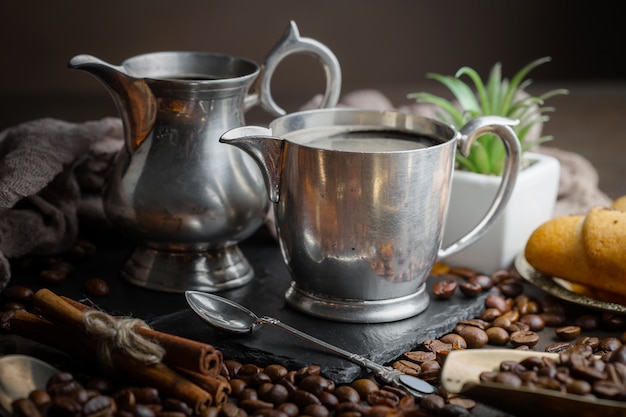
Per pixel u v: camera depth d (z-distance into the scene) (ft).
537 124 2.40
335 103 1.99
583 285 1.90
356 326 1.80
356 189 1.71
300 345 1.73
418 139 1.85
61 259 2.01
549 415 1.51
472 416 1.58
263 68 1.94
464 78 4.44
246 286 1.94
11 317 1.73
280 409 1.57
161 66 1.95
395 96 3.34
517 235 2.04
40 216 1.99
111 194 1.89
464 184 2.02
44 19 4.03
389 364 1.74
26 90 4.09
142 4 4.09
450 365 1.57
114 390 1.61
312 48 1.94
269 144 1.75
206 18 4.16
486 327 1.83
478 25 4.37
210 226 1.86
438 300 1.91
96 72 1.79
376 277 1.78
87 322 1.62
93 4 4.05
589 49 4.43
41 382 1.59
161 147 1.84
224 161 1.86
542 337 1.82
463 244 1.90
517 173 1.88
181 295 1.89
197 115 1.83
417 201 1.74
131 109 1.83
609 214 1.88
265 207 1.93
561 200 2.32
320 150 1.70
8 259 2.00
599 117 3.15
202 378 1.58
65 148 2.02
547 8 4.37
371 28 4.31
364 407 1.58
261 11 4.20
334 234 1.74
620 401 1.51
